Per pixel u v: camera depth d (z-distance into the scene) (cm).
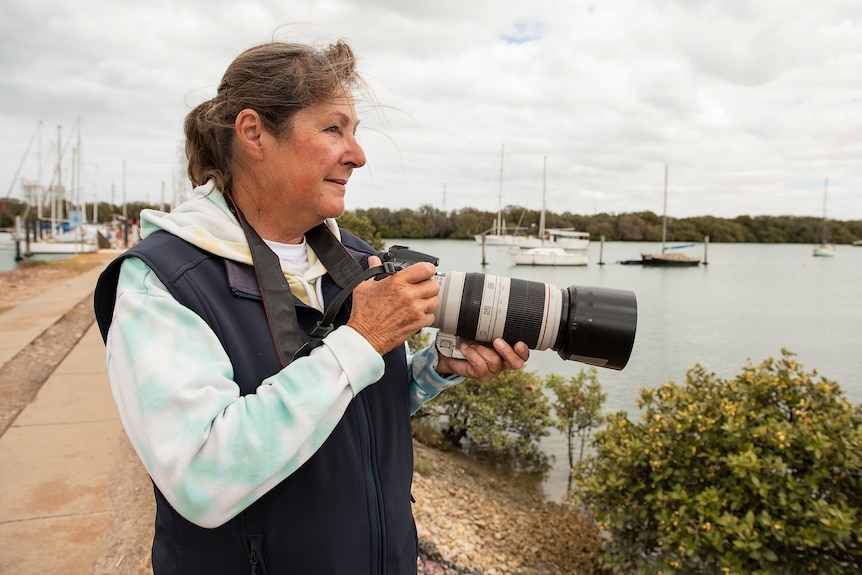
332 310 116
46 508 332
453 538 399
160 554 114
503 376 626
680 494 323
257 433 94
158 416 93
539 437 627
